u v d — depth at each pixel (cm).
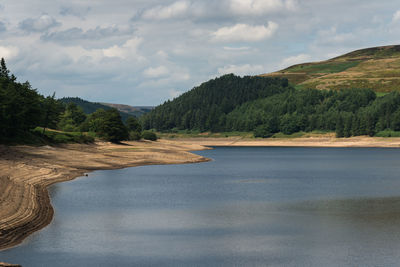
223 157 17412
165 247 3572
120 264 3153
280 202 5709
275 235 3956
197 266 3136
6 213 4141
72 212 4869
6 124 10806
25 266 3062
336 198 6088
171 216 4747
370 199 5984
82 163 10344
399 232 4062
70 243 3622
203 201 5753
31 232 3919
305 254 3409
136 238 3819
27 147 10850
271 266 3152
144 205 5394
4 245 3466
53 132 14325
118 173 9356
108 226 4225
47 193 6106
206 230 4116
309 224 4388
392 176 9494
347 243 3700
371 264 3191
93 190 6606
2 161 8112
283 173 10200
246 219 4616
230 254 3403
